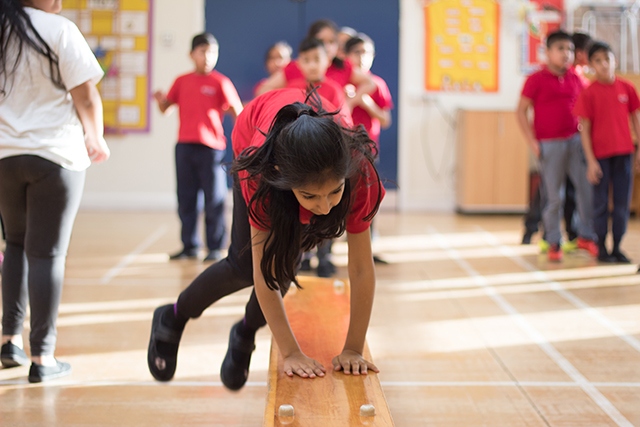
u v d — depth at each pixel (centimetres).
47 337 253
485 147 735
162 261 481
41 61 238
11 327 263
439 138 776
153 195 773
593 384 253
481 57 769
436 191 781
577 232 534
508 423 220
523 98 493
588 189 494
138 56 762
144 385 251
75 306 356
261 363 274
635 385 251
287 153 149
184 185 490
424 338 307
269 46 773
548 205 491
